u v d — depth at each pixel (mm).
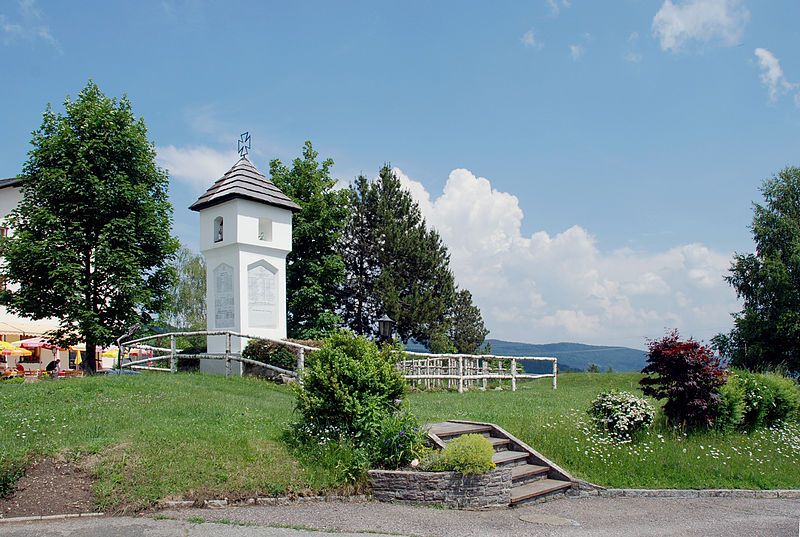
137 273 20328
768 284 36031
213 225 20391
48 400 11625
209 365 19797
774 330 35438
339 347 10320
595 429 11789
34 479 7988
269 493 8227
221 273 19922
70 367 31781
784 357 35406
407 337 37031
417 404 14805
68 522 7145
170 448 8906
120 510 7496
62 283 18766
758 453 11844
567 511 8609
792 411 14422
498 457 10125
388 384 10125
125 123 21656
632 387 21953
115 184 20578
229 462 8688
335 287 36062
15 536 6617
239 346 18672
